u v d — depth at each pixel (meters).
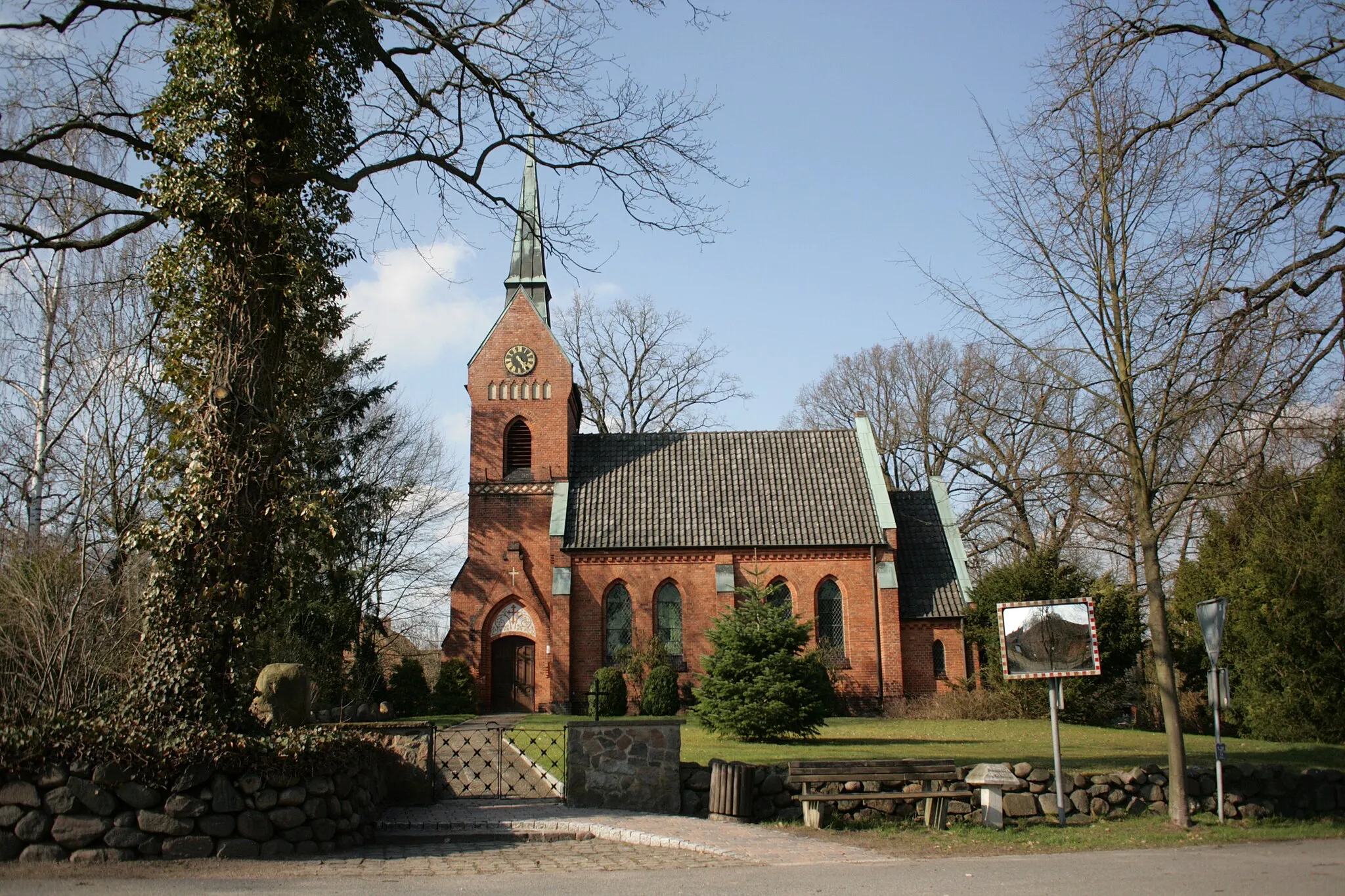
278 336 16.56
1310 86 15.16
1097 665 16.44
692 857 13.59
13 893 10.78
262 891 10.98
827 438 49.72
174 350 15.91
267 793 13.52
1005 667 16.88
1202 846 14.78
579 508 46.38
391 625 49.34
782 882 11.82
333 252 18.39
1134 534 19.16
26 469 28.23
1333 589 25.31
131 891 10.91
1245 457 16.41
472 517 46.16
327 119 17.72
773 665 28.20
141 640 15.27
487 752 24.81
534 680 44.75
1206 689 34.66
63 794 12.68
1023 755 23.23
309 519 16.08
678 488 47.22
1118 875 12.29
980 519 56.16
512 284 50.44
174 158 16.14
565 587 44.16
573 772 17.50
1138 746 25.80
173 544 14.73
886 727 33.44
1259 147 15.54
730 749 24.89
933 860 13.51
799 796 16.42
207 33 16.02
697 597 44.62
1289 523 23.88
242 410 15.53
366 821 15.05
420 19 17.48
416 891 11.08
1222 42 15.88
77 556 22.16
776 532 45.16
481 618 44.75
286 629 32.47
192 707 14.28
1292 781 17.64
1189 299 16.17
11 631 20.81
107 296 25.89
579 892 11.11
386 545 45.97
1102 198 16.86
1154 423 17.09
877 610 44.22
